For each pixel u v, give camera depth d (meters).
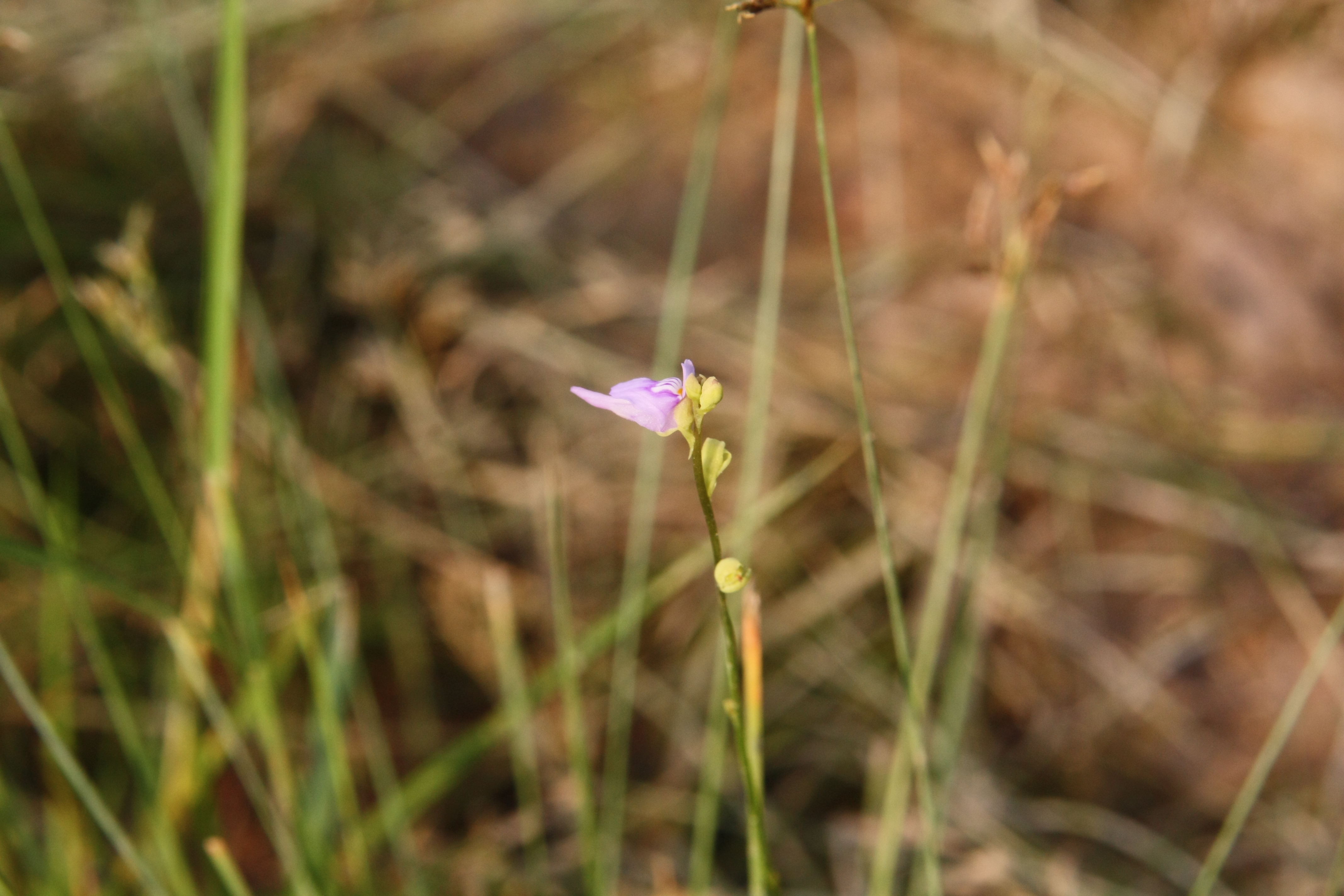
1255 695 0.53
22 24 0.66
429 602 0.56
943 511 0.56
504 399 0.62
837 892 0.47
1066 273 0.65
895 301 0.65
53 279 0.42
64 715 0.46
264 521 0.55
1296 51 0.72
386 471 0.59
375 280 0.63
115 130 0.68
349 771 0.49
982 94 0.71
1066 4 0.74
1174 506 0.58
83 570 0.38
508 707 0.42
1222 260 0.65
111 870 0.43
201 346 0.58
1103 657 0.54
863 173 0.68
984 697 0.53
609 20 0.76
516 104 0.73
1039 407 0.60
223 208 0.39
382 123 0.72
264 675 0.40
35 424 0.57
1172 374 0.62
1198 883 0.40
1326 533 0.57
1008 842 0.47
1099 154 0.68
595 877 0.40
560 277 0.65
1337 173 0.68
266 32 0.74
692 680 0.53
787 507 0.57
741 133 0.71
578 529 0.58
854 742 0.52
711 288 0.65
